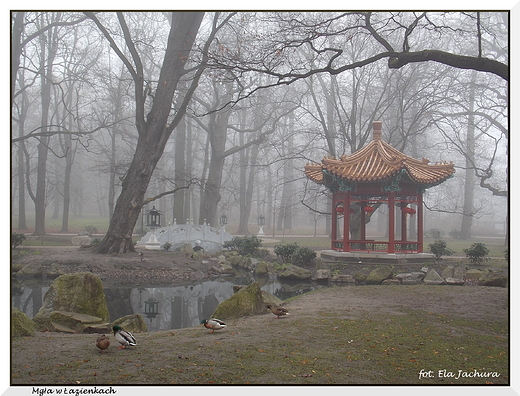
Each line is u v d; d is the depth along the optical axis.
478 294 16.53
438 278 22.39
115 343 9.27
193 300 20.34
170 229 35.09
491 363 8.33
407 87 37.47
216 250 37.28
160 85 29.23
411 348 9.16
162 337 9.87
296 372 7.45
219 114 45.72
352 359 8.27
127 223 28.92
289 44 16.59
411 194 26.97
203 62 19.19
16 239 29.61
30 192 40.06
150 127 29.09
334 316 12.23
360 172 25.73
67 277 13.11
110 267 26.03
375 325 11.13
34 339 9.53
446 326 11.30
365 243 27.00
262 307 13.15
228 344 9.09
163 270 26.48
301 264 27.97
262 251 33.75
